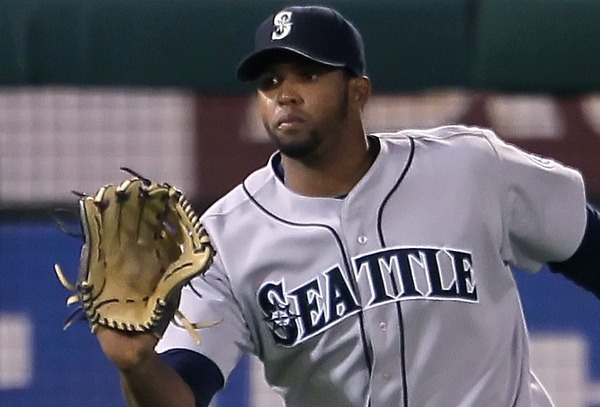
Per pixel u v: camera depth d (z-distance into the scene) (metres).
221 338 10.17
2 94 19.77
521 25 19.55
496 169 10.56
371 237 10.27
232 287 10.30
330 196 10.42
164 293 8.44
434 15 19.48
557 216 10.71
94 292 8.41
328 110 9.94
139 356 8.40
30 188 19.86
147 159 19.95
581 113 19.89
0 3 19.41
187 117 19.83
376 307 10.16
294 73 9.91
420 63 19.55
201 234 8.48
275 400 19.30
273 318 10.31
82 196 8.51
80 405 19.53
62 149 20.00
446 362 10.23
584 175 19.86
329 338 10.26
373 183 10.38
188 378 9.70
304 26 9.90
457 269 10.24
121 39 19.53
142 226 8.53
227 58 19.62
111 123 19.94
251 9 19.56
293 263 10.27
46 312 19.48
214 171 19.88
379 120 19.92
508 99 19.81
